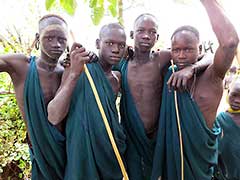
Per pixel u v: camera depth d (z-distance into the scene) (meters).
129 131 2.40
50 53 2.07
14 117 3.99
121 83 2.40
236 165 2.63
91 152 2.09
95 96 2.06
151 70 2.36
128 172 2.41
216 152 2.30
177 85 2.10
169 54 2.38
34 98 2.13
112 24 2.16
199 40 2.19
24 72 2.17
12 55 2.18
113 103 2.19
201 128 2.15
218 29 1.97
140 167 2.42
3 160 3.90
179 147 2.20
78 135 2.08
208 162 2.24
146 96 2.35
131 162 2.40
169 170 2.26
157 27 2.28
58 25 2.06
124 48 2.17
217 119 2.70
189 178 2.24
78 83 2.14
